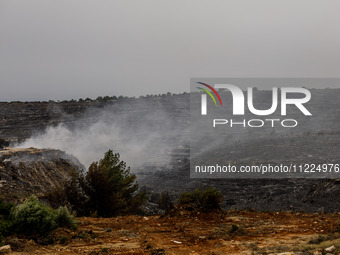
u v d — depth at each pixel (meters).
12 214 13.84
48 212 14.27
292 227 16.61
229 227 16.72
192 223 17.89
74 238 14.06
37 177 35.28
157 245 13.58
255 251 12.16
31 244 12.61
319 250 11.09
